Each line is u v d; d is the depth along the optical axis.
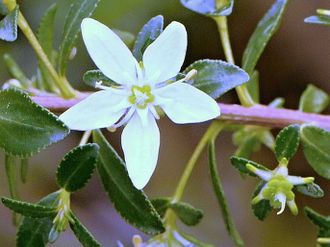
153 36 0.10
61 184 0.10
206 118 0.09
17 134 0.10
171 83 0.10
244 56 0.11
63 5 0.16
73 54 0.11
